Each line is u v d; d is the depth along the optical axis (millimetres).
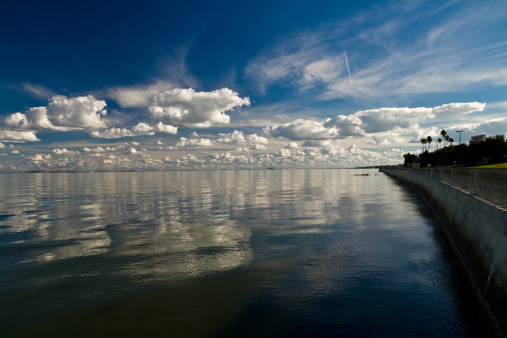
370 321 6656
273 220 18266
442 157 112938
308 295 7941
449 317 6801
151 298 7867
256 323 6656
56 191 45656
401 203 26406
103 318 6926
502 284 6551
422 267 9891
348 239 13469
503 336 5812
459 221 12180
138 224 17344
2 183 79562
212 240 13547
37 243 13242
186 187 53125
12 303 7672
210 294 8062
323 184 59719
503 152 85688
